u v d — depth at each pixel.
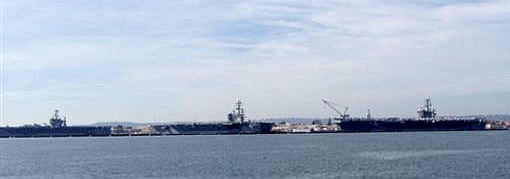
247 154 181.25
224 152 195.50
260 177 111.00
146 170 129.62
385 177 107.19
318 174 113.94
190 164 143.12
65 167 142.12
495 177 103.81
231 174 117.19
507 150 177.00
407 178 105.25
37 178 119.38
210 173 119.88
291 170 122.69
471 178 103.38
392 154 169.88
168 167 135.88
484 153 164.62
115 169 133.50
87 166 143.75
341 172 116.88
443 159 145.38
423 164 131.75
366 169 122.31
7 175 126.62
